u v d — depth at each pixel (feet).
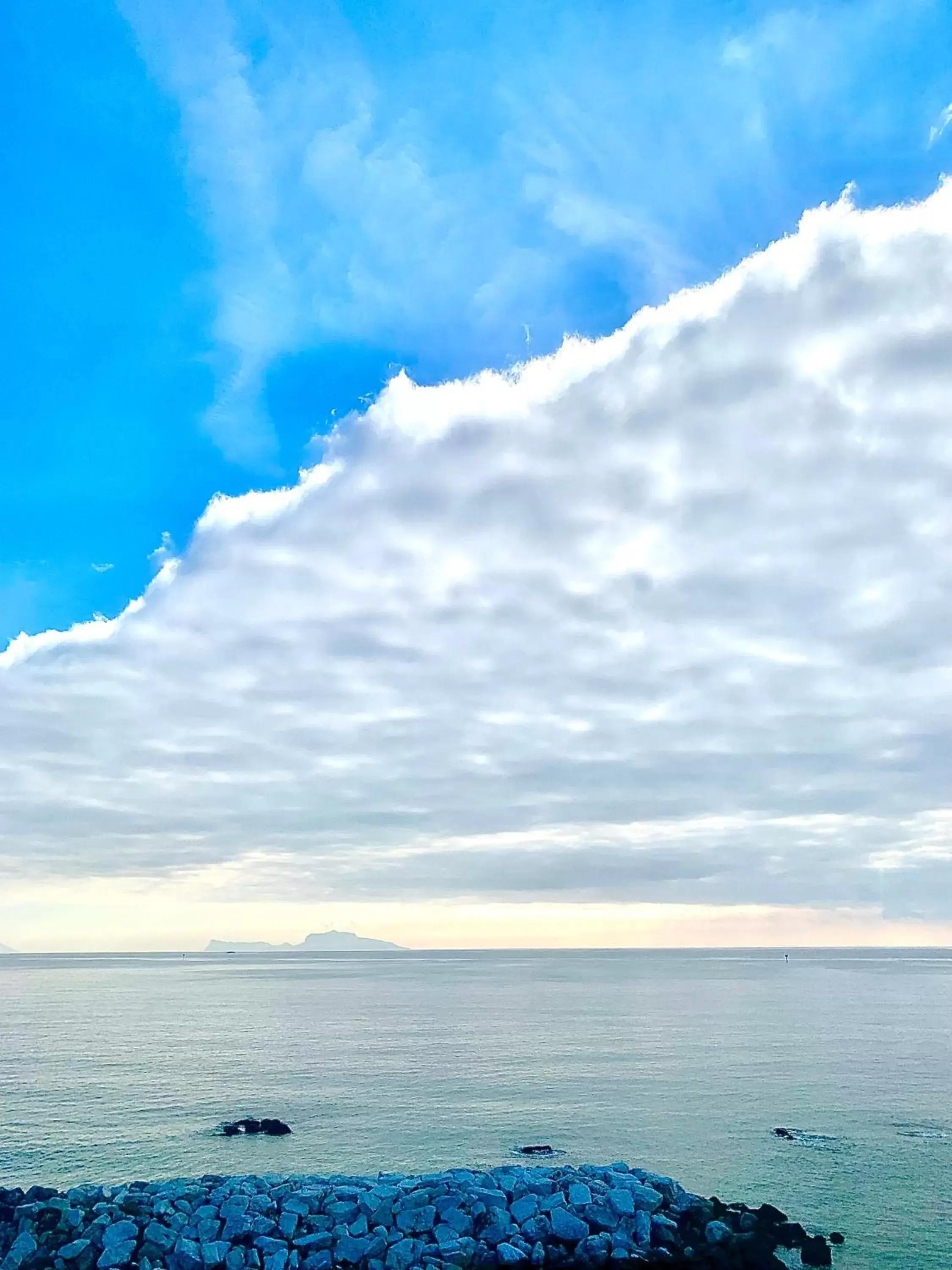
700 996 440.04
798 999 415.23
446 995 464.65
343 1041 248.73
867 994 453.99
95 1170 112.57
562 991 491.31
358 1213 85.66
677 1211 87.15
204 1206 87.61
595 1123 135.13
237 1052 227.20
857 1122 134.21
